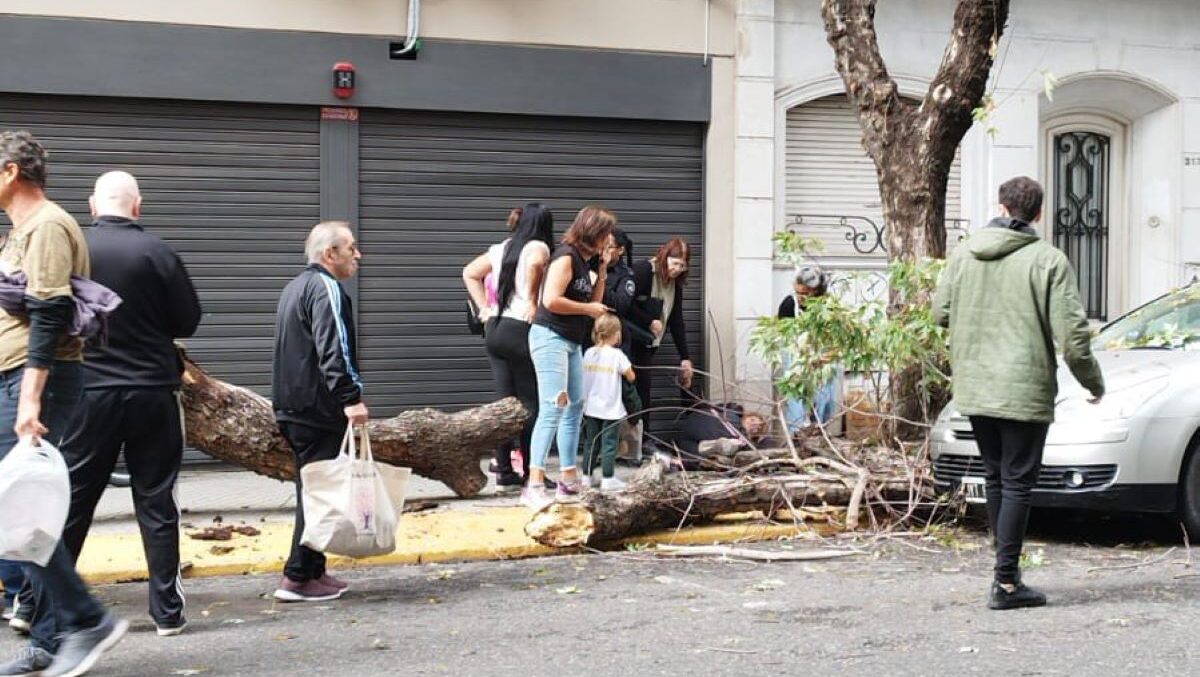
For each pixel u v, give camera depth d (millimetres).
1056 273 5945
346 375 6023
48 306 4930
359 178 10938
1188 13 13289
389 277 11039
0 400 5117
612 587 6762
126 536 7645
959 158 12680
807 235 12258
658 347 11047
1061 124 13516
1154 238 13547
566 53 11328
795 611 6141
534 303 8953
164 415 5656
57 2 10117
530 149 11375
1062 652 5340
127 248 5527
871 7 10094
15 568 5664
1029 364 5996
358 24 10797
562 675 5051
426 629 5844
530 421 9281
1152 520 8727
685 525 8219
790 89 11992
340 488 6055
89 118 10328
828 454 9062
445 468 8812
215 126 10594
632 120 11609
